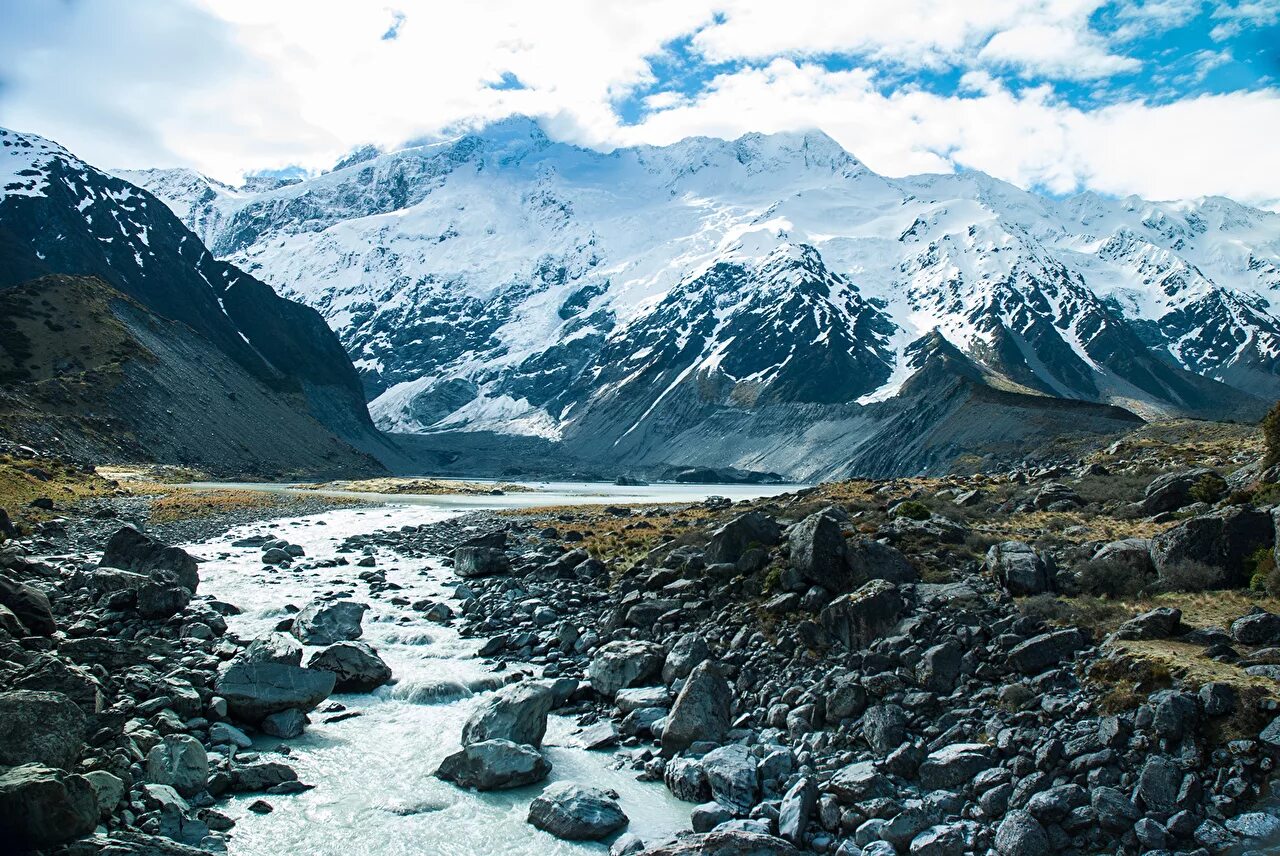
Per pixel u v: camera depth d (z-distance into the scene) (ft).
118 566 153.38
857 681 94.99
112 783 71.31
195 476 548.31
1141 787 70.69
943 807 74.54
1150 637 91.30
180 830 71.87
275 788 81.92
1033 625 98.73
